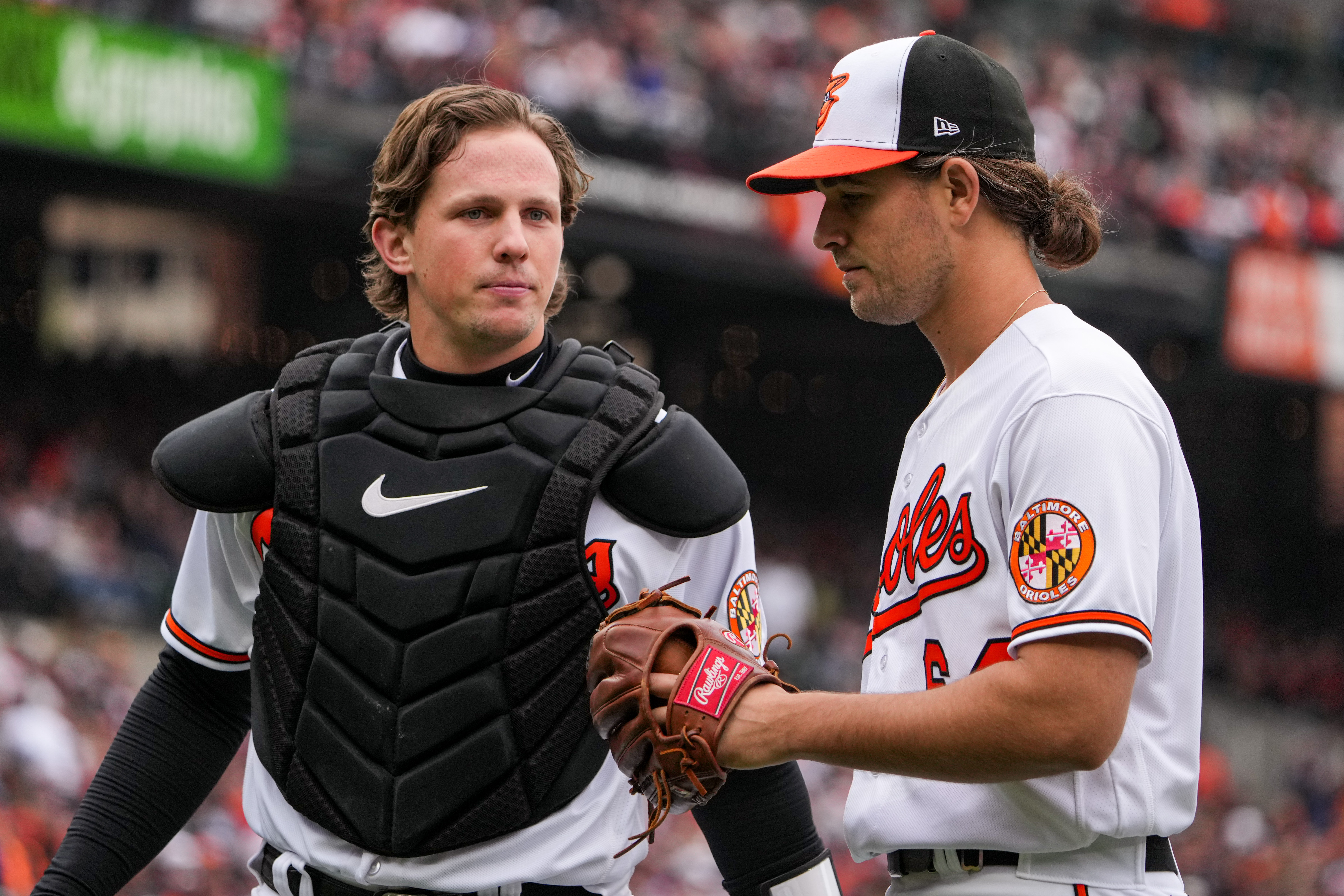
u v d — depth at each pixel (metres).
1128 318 62.72
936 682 6.91
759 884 8.05
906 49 7.14
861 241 7.19
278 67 42.25
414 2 47.53
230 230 73.50
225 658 8.42
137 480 51.06
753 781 7.97
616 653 6.84
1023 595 6.29
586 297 73.69
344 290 76.81
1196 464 89.62
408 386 7.74
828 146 7.16
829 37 64.06
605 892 7.70
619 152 50.38
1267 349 65.62
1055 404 6.46
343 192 46.00
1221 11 81.56
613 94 50.59
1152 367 76.31
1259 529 87.31
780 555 68.94
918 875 7.16
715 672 6.60
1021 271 7.21
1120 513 6.21
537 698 7.43
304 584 7.68
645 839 6.81
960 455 6.95
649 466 7.60
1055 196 7.34
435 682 7.41
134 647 39.00
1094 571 6.12
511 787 7.39
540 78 48.47
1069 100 65.62
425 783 7.36
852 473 94.06
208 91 40.47
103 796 8.33
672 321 79.62
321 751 7.55
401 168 7.63
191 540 8.43
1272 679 71.00
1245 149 71.25
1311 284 67.38
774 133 54.53
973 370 7.13
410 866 7.42
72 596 39.09
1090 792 6.65
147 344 74.00
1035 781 6.68
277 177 42.59
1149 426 6.47
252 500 7.91
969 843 6.84
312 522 7.70
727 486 7.74
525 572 7.44
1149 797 6.71
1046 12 76.81
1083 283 60.03
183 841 26.70
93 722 32.53
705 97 53.44
